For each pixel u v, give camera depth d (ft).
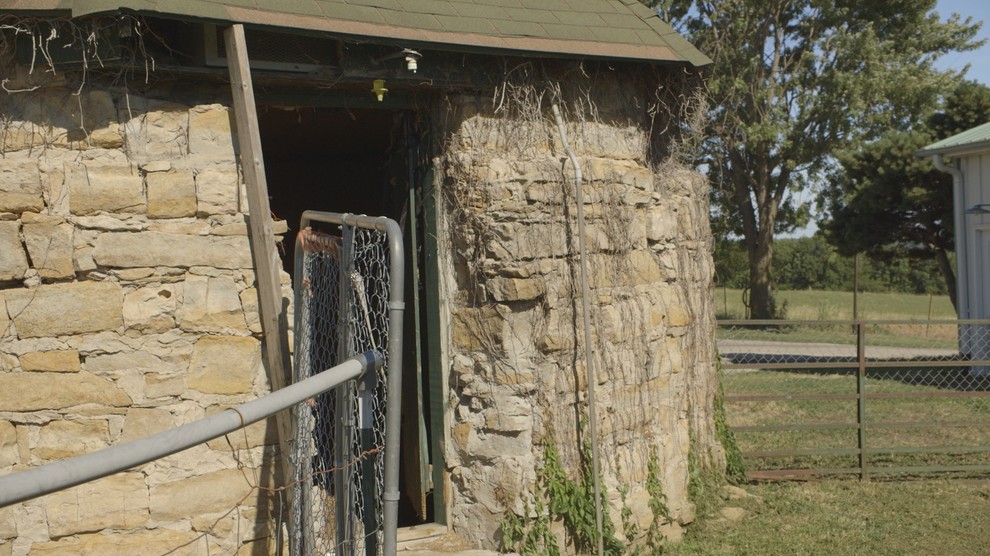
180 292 15.11
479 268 18.25
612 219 19.94
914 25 98.53
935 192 73.36
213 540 15.28
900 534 22.45
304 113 21.72
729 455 26.96
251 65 15.94
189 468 15.14
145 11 13.87
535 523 18.08
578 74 19.85
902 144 75.77
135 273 14.83
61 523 14.29
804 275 156.04
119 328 14.71
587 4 20.93
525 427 18.12
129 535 14.66
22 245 14.30
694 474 23.06
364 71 16.90
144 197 14.96
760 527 22.80
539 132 19.04
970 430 33.99
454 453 18.71
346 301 11.48
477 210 18.21
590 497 18.76
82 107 14.65
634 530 19.81
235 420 7.94
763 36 95.30
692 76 22.06
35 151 14.47
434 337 18.88
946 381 45.91
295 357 13.85
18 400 14.23
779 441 32.19
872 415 36.76
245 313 15.55
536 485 18.24
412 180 19.08
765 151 97.86
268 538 15.72
